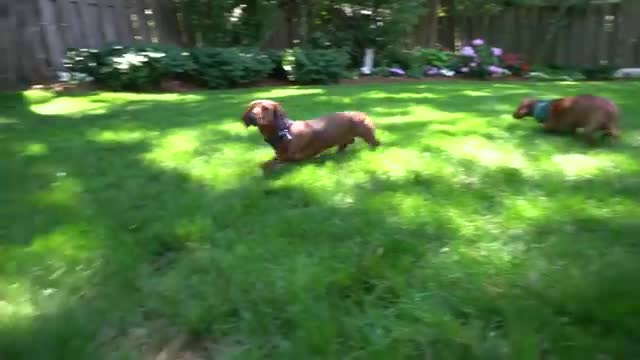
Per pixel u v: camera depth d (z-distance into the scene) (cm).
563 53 1183
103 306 193
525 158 367
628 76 1082
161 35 1026
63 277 213
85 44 842
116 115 541
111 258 228
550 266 216
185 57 812
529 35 1197
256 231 257
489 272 212
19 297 199
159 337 180
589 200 288
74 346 170
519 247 234
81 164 363
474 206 281
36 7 743
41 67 754
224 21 1020
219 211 279
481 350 166
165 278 214
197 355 175
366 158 368
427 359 165
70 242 243
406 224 259
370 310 192
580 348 167
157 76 782
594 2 1131
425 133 442
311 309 189
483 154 377
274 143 354
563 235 244
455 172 337
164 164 366
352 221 263
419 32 1211
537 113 447
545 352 167
